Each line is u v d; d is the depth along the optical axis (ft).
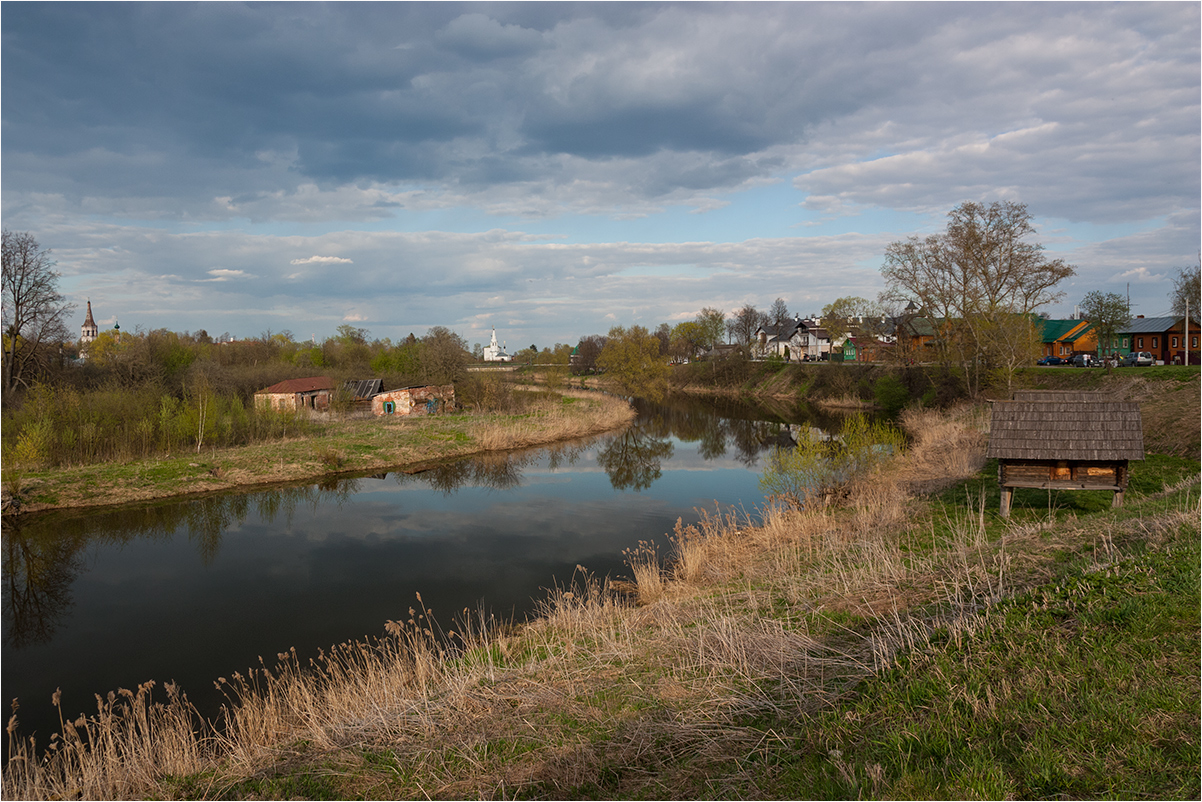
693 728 21.33
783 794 16.14
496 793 19.20
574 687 26.22
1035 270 116.67
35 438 89.71
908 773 15.08
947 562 35.04
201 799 21.13
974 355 135.33
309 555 61.67
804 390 225.56
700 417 181.68
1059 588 24.13
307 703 27.96
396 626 34.94
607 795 18.29
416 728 24.35
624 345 224.74
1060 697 17.02
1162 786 13.06
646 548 60.08
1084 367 138.00
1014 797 13.71
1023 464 47.03
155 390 117.08
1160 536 29.07
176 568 58.75
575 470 104.47
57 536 68.03
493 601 48.60
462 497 85.15
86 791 22.36
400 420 152.25
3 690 38.24
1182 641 18.45
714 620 31.48
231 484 89.20
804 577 37.96
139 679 38.91
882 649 23.45
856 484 67.10
